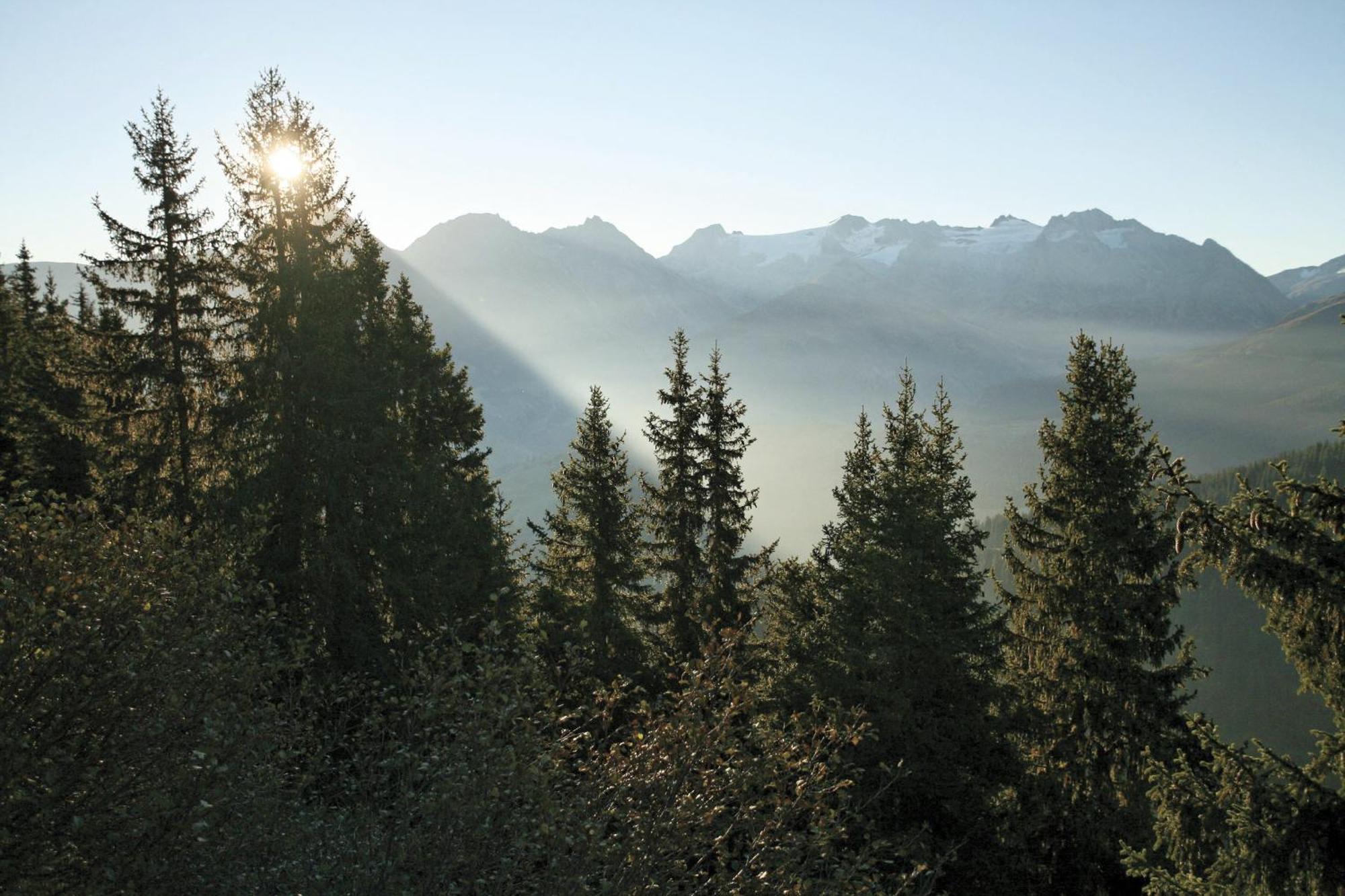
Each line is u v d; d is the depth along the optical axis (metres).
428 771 6.96
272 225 21.73
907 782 16.72
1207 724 11.17
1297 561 10.04
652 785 7.49
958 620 19.11
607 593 26.48
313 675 18.42
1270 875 10.09
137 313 21.53
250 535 13.23
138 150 21.09
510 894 6.77
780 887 7.20
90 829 5.98
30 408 25.55
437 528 23.81
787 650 22.77
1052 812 19.28
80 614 6.79
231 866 6.66
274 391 21.11
